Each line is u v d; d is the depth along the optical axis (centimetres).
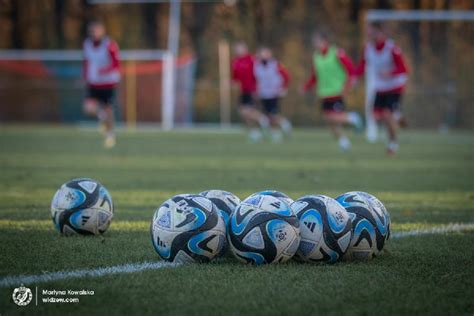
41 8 7462
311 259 1080
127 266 1086
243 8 6912
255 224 1055
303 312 855
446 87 5938
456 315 858
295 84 6538
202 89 6588
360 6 6694
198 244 1079
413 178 2475
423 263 1125
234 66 4741
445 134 5431
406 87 5953
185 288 953
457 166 2936
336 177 2486
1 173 2542
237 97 6569
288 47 6625
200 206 1097
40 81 6381
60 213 1329
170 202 1110
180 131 5747
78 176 2466
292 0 6819
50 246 1235
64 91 6372
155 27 7369
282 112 6531
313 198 1099
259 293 931
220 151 3684
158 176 2486
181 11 7200
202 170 2695
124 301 896
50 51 7275
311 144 4281
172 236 1084
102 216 1341
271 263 1070
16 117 6412
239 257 1072
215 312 852
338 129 3906
